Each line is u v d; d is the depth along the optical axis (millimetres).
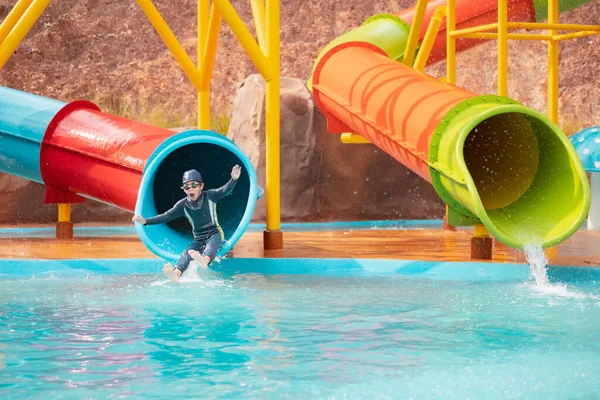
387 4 26250
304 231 13047
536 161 8328
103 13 24641
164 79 24234
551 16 11672
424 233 12500
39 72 23094
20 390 3793
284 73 25047
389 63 10930
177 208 7961
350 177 16078
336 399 3629
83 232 13180
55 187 11406
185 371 4148
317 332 5164
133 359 4422
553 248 9781
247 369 4191
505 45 9211
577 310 5996
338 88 11297
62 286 7316
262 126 15414
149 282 7617
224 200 9578
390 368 4215
